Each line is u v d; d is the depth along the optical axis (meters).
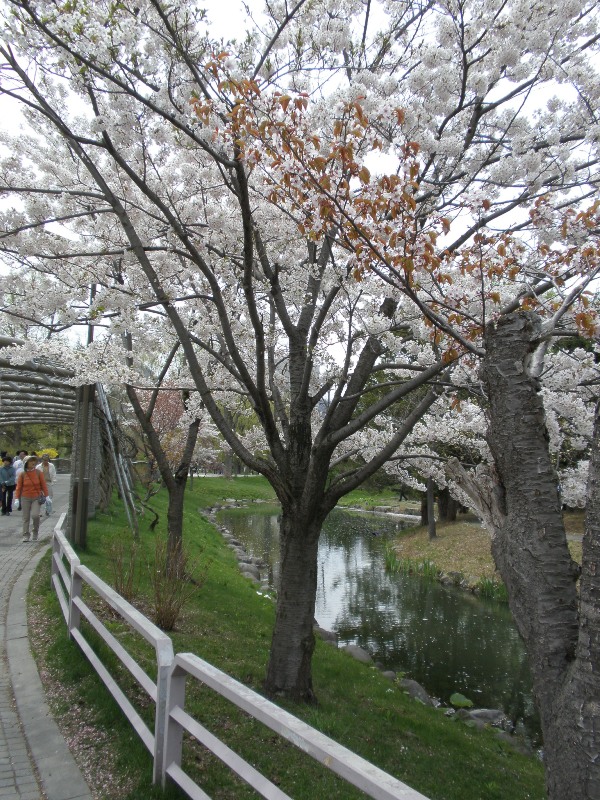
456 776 5.36
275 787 2.36
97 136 6.03
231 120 4.32
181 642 6.39
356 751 5.11
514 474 2.95
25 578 7.72
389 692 7.49
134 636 5.88
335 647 9.51
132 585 7.62
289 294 6.82
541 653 2.68
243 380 5.20
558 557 2.79
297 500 5.66
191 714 4.57
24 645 5.47
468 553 18.97
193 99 4.22
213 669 2.90
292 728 2.25
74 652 5.09
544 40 5.56
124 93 5.07
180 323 5.44
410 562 19.52
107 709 4.15
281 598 5.78
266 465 5.55
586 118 5.94
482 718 8.20
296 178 3.83
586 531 2.47
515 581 2.85
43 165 6.91
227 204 7.11
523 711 8.70
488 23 5.67
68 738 3.88
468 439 8.37
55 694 4.53
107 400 13.35
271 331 7.15
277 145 4.02
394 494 44.56
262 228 6.48
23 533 10.68
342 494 5.62
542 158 5.53
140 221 6.58
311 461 5.46
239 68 5.20
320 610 13.91
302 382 5.87
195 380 5.56
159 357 11.03
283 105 3.67
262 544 22.05
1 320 6.64
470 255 4.37
